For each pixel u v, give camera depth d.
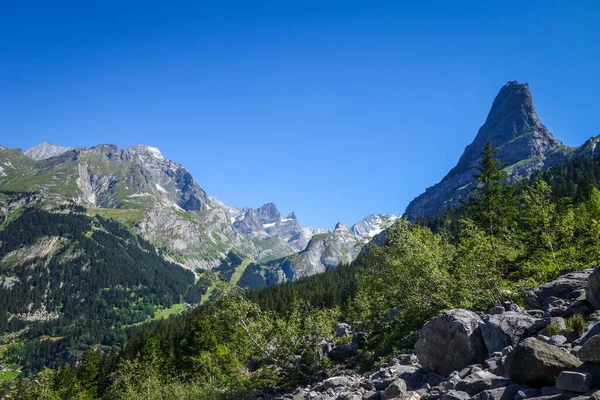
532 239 23.25
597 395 5.58
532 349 7.30
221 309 24.67
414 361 14.75
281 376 23.53
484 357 11.00
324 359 24.39
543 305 12.85
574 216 24.38
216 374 37.03
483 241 18.56
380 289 26.86
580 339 8.20
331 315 27.25
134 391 50.94
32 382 60.38
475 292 18.14
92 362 81.00
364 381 13.92
